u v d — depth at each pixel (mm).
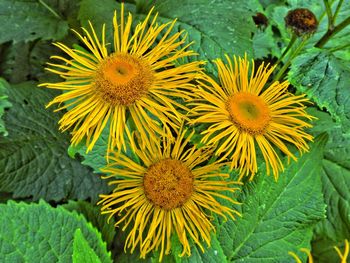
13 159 320
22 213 255
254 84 260
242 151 242
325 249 357
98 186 331
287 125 258
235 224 270
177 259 250
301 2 367
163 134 239
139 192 253
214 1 306
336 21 354
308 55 293
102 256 263
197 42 293
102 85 240
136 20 312
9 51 391
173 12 306
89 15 312
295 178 270
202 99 245
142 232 262
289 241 270
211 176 254
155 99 246
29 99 341
